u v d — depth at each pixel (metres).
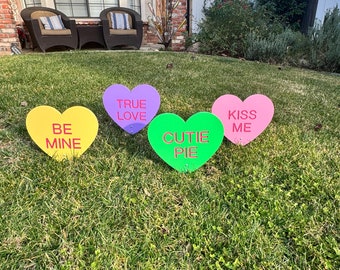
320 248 1.04
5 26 4.97
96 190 1.29
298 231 1.11
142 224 1.13
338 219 1.17
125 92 1.72
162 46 7.03
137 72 3.37
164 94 2.57
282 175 1.46
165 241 1.06
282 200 1.27
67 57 4.20
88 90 2.57
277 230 1.12
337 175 1.46
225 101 1.61
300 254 1.03
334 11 5.45
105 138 1.73
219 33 5.84
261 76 3.62
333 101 2.75
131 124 1.80
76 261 0.97
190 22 6.40
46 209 1.17
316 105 2.58
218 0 6.15
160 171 1.46
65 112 1.43
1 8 4.89
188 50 6.34
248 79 3.39
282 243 1.07
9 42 5.08
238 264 0.98
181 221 1.15
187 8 6.30
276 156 1.63
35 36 5.49
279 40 5.35
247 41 5.61
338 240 1.09
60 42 5.75
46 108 1.42
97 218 1.15
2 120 1.90
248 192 1.31
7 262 0.96
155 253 1.01
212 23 5.95
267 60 5.33
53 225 1.10
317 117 2.27
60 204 1.20
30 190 1.27
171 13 6.09
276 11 6.86
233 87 2.94
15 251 0.99
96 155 1.56
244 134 1.70
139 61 4.06
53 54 4.54
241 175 1.45
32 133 1.47
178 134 1.39
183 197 1.29
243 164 1.54
